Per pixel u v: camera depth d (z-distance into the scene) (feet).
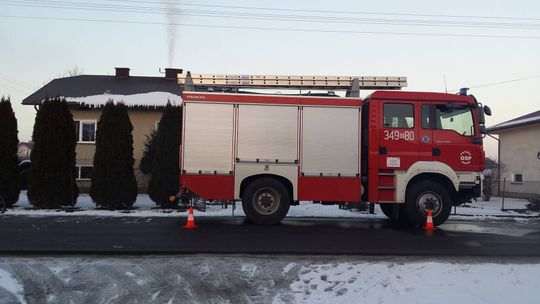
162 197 49.42
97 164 49.26
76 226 34.22
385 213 41.11
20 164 52.75
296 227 34.99
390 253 25.29
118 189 48.75
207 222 37.37
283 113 35.86
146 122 71.46
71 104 69.15
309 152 35.83
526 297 18.10
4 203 45.57
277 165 35.65
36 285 19.24
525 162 79.25
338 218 43.32
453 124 36.37
